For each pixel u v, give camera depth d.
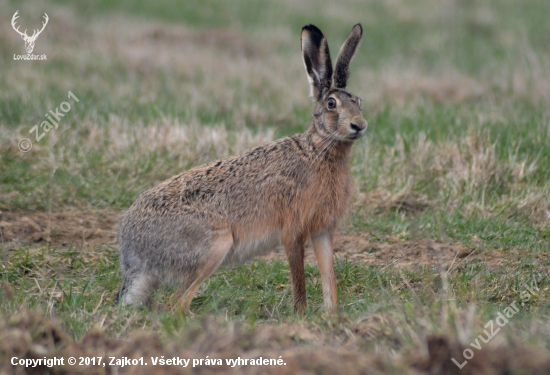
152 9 53.62
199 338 10.61
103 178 22.27
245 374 9.25
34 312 11.40
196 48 42.81
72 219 19.89
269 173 15.49
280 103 32.22
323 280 15.59
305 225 15.45
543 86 32.53
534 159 23.19
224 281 16.52
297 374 8.99
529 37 47.19
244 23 53.25
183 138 24.66
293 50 46.12
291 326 11.84
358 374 9.06
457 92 35.09
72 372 10.08
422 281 16.09
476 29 54.50
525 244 18.30
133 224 15.55
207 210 15.24
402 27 55.81
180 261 15.19
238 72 37.47
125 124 25.83
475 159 22.73
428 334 10.34
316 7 60.06
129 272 15.55
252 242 15.68
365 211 21.09
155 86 33.81
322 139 15.47
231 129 27.72
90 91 31.17
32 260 17.05
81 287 15.76
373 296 15.02
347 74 16.30
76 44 40.00
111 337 11.95
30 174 21.95
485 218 20.30
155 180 22.61
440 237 18.77
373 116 29.00
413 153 23.61
